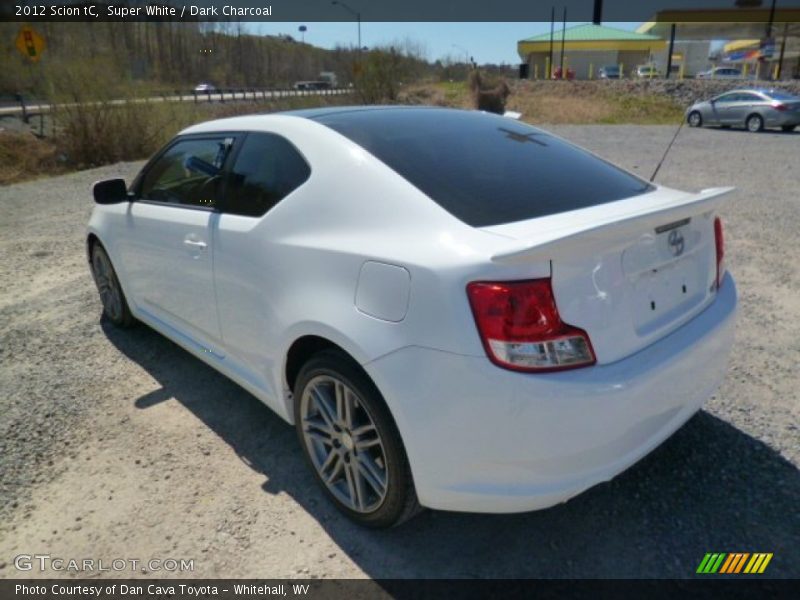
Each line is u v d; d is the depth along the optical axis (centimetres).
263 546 242
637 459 218
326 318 231
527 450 194
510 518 254
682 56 5609
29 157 1888
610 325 203
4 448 310
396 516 233
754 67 5194
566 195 245
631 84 3228
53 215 948
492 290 190
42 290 565
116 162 1925
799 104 1967
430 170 243
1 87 2823
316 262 242
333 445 253
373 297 218
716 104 2177
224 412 340
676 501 259
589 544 238
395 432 219
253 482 280
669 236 229
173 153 365
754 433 302
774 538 238
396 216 226
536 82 3456
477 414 194
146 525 254
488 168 254
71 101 1880
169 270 346
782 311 453
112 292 444
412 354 204
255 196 285
